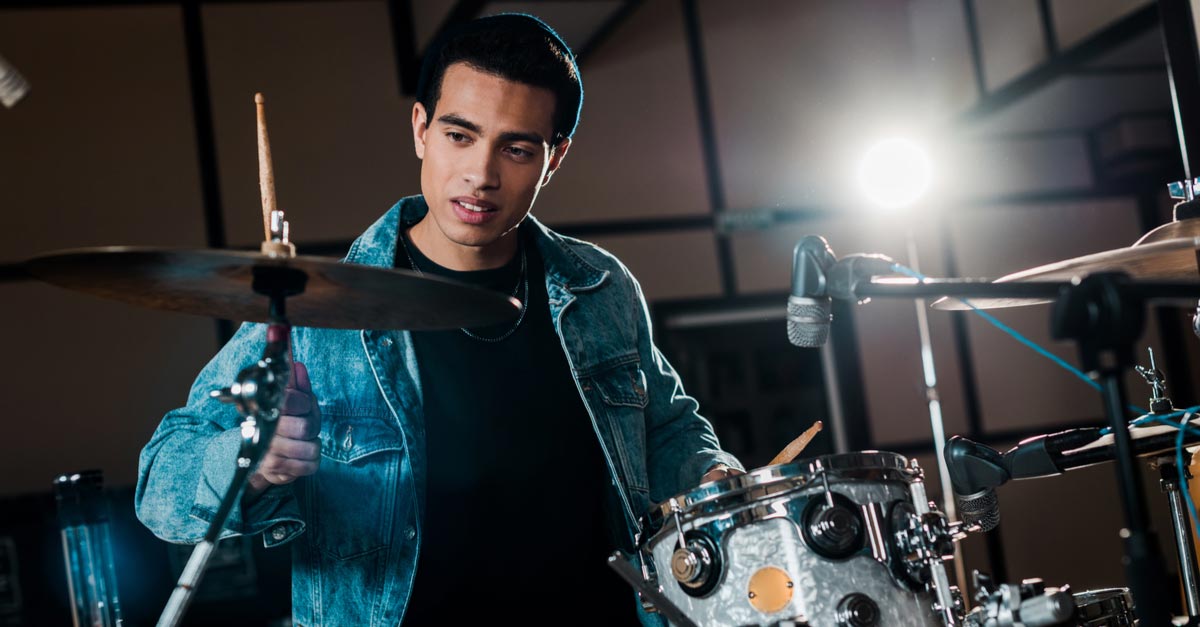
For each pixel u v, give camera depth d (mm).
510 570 1663
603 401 1763
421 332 1710
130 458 5184
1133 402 6578
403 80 5637
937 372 6262
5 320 5152
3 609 4383
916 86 6391
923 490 1403
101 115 5363
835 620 1321
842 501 1348
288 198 5500
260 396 1231
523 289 1800
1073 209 6691
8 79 1766
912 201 5398
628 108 6020
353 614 1617
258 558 4676
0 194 5215
